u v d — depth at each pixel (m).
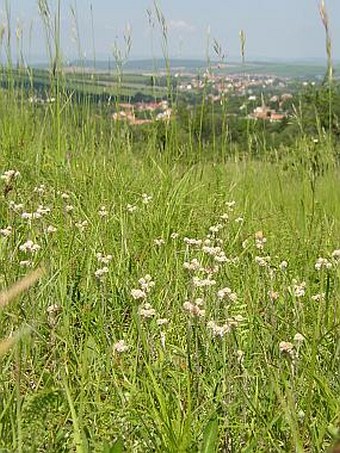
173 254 3.41
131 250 3.52
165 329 2.61
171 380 2.20
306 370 2.17
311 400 1.96
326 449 1.83
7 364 2.10
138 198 4.64
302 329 2.50
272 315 2.50
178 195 4.70
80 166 5.27
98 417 1.97
